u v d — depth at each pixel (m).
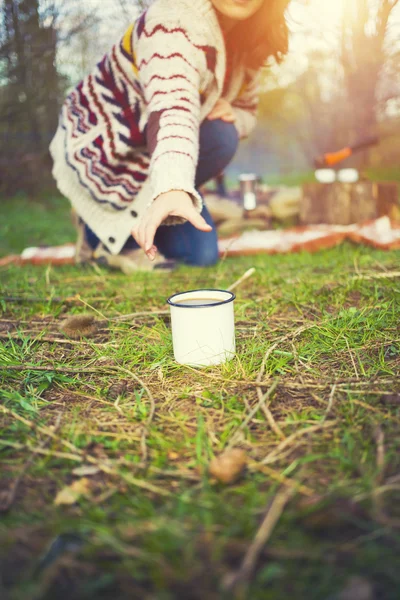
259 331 1.78
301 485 0.96
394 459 1.03
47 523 0.88
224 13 2.15
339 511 0.86
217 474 0.98
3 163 5.86
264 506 0.91
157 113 2.02
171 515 0.89
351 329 1.68
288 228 3.96
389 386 1.33
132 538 0.84
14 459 1.10
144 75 2.15
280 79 6.71
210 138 2.70
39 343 1.78
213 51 2.23
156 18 2.14
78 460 1.08
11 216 5.28
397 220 3.91
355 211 3.89
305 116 7.84
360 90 5.52
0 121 5.49
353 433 1.13
